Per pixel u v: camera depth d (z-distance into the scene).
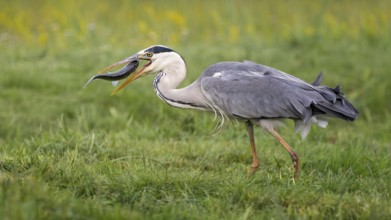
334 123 14.73
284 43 20.06
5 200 7.10
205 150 11.32
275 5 24.83
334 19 22.75
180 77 10.38
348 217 8.09
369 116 14.93
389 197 8.91
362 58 18.44
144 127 13.13
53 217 6.96
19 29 21.05
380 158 10.99
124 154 10.95
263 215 7.86
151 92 15.52
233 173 9.91
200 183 8.91
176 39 20.53
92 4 23.84
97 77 10.20
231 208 8.21
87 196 8.57
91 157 10.55
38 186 7.60
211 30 21.89
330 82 16.69
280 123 10.06
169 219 7.52
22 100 15.14
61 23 21.66
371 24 21.78
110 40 20.23
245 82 9.91
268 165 10.75
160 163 10.22
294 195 8.60
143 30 20.89
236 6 24.02
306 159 10.86
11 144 11.62
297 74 17.09
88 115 14.08
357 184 9.42
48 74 16.67
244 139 12.54
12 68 17.00
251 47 19.27
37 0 24.72
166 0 24.97
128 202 8.40
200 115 13.95
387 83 16.61
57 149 10.87
